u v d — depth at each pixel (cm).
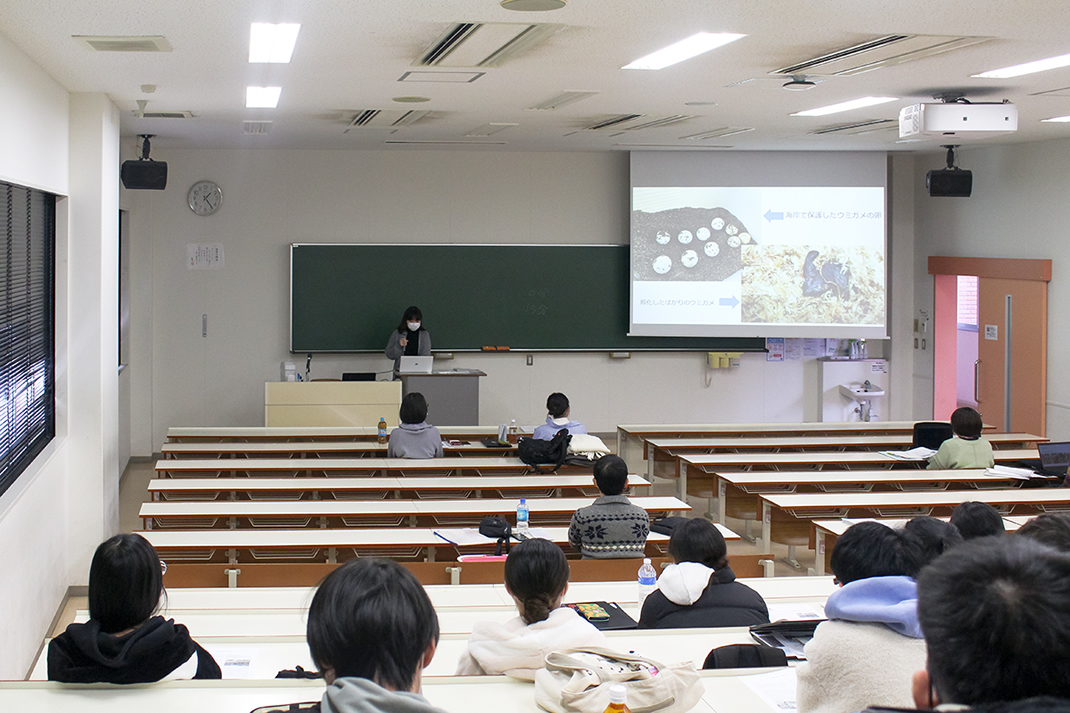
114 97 626
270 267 1048
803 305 1062
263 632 307
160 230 1022
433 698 210
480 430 784
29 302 510
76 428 589
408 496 581
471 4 399
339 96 661
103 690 204
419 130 869
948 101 662
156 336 1028
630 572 410
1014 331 980
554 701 198
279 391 871
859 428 859
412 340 1013
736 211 1053
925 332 1139
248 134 888
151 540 427
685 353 1129
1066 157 903
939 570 86
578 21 431
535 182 1088
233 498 563
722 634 278
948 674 81
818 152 1048
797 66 547
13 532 436
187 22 429
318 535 443
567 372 1110
